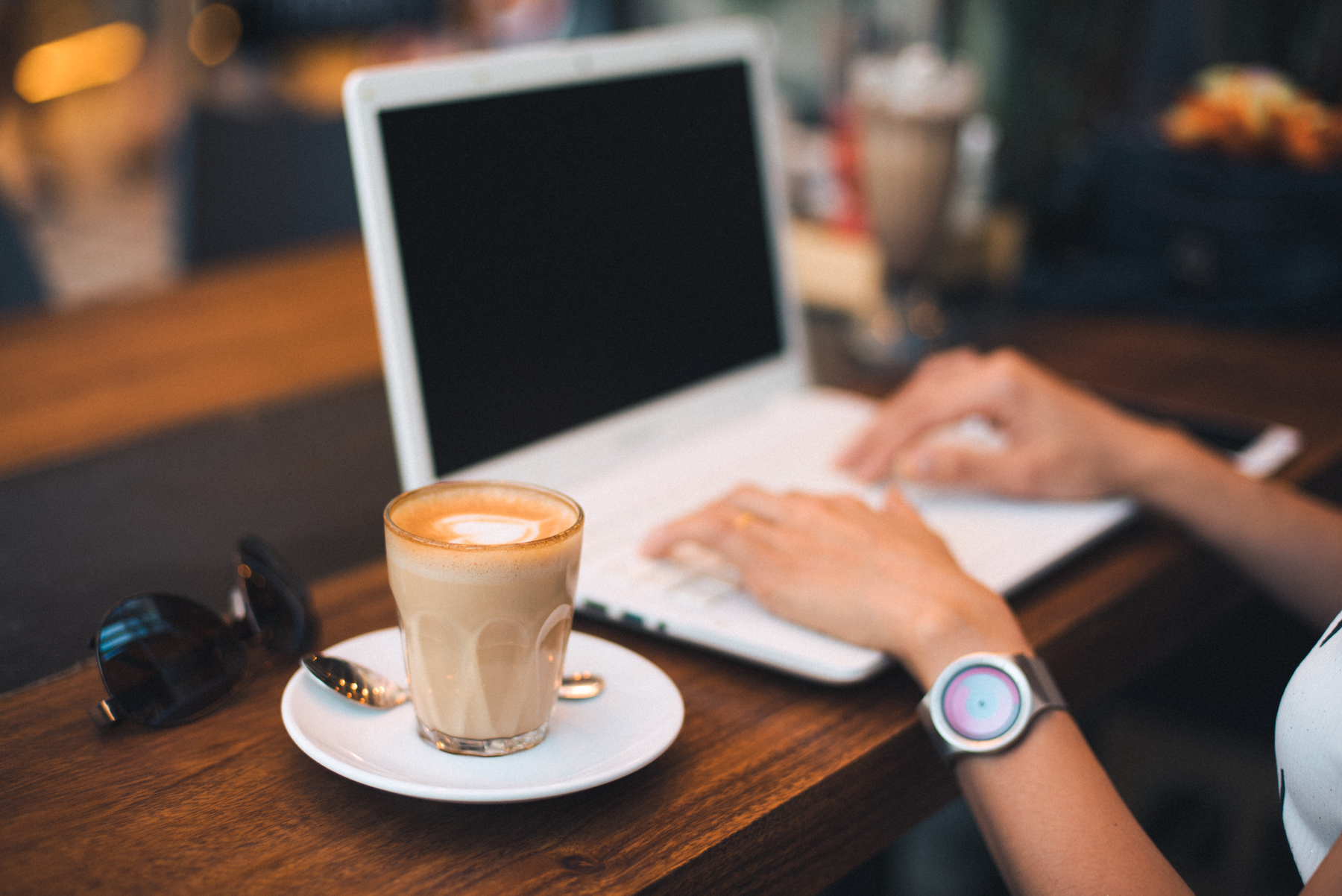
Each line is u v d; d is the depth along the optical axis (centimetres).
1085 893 56
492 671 56
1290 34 189
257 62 371
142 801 57
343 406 124
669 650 75
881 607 69
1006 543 87
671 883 53
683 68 100
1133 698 139
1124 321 156
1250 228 159
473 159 83
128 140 554
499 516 60
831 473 100
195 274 171
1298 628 139
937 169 140
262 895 50
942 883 149
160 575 85
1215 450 109
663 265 98
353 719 60
